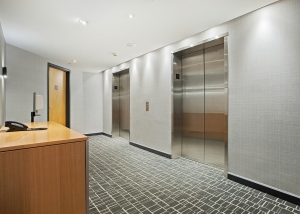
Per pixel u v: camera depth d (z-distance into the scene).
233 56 3.06
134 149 5.26
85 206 1.85
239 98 2.99
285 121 2.48
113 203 2.40
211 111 3.79
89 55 5.22
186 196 2.58
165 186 2.89
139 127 5.42
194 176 3.29
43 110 5.41
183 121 4.40
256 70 2.77
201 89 3.97
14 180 1.53
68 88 6.84
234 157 3.08
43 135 2.03
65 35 3.72
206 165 3.87
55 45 4.33
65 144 1.76
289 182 2.45
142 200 2.47
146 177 3.25
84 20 3.06
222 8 2.69
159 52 4.62
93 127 7.59
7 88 4.31
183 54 4.28
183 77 4.36
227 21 3.13
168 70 4.36
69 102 6.82
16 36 3.78
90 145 5.76
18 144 1.57
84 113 7.37
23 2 2.52
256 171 2.79
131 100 5.79
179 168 3.70
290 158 2.44
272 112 2.61
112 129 7.02
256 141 2.79
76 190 1.81
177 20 3.07
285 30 2.46
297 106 2.37
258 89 2.75
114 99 7.04
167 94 4.40
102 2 2.53
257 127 2.77
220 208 2.28
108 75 7.25
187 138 4.32
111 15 2.88
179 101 4.38
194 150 4.17
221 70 3.58
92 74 7.61
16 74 4.51
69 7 2.66
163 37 3.84
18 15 2.89
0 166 1.48
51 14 2.85
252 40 2.81
